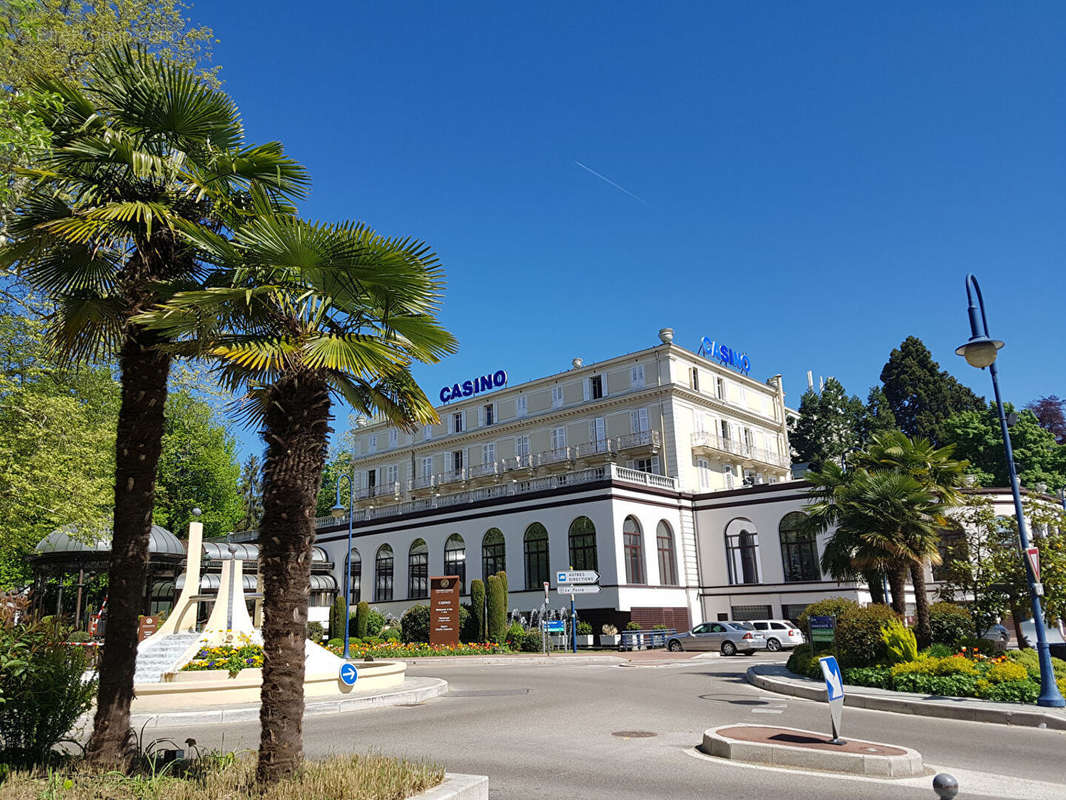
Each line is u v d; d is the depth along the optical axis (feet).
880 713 43.45
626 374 163.43
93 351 28.68
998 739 34.60
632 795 23.80
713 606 136.87
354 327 25.03
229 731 39.55
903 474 63.05
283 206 29.30
